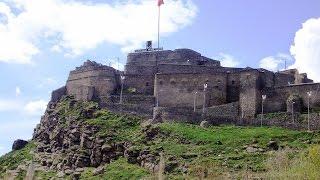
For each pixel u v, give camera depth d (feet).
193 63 549.54
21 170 450.71
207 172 367.86
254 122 456.45
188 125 450.30
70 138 463.01
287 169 355.36
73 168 432.25
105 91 519.19
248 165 376.27
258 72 493.77
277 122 453.99
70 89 537.24
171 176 367.04
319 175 331.77
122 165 411.13
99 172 409.08
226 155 394.93
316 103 475.72
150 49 572.10
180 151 404.98
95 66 528.63
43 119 525.75
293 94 481.87
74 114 489.67
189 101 499.51
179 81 504.02
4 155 505.66
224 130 439.63
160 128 438.81
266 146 402.93
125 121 466.70
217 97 498.69
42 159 459.32
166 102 503.20
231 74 501.56
